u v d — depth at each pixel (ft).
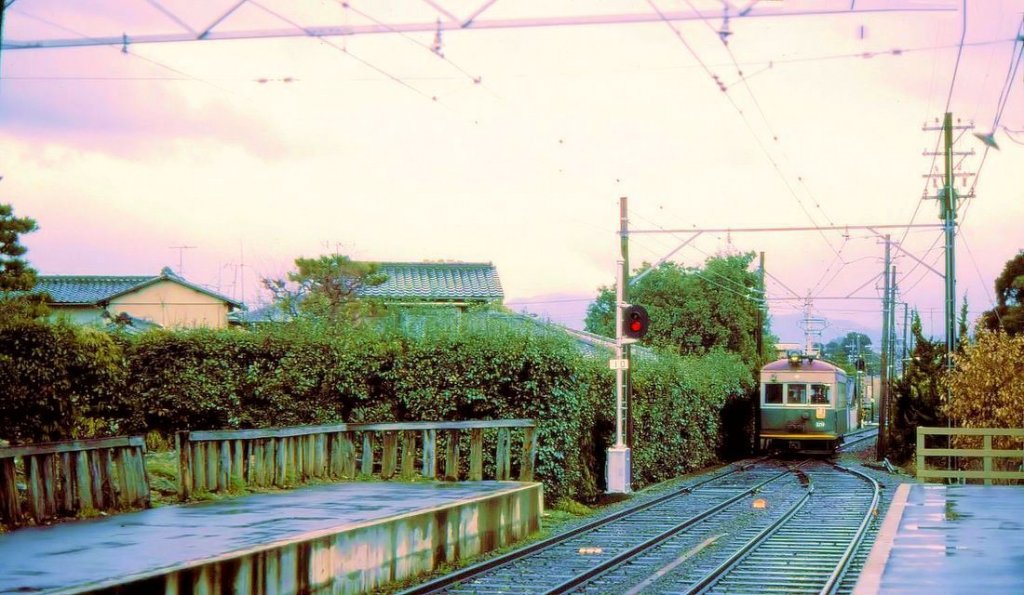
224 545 33.99
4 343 49.32
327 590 36.91
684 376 114.11
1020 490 74.49
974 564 41.34
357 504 46.93
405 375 69.10
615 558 46.80
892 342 148.36
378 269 115.85
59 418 50.75
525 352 69.05
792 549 52.16
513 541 54.95
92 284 148.25
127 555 32.09
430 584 39.32
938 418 112.68
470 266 148.15
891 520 55.42
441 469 67.67
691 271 194.70
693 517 64.85
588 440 80.94
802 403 144.36
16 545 34.17
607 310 204.44
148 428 62.69
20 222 98.63
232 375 64.18
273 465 54.39
